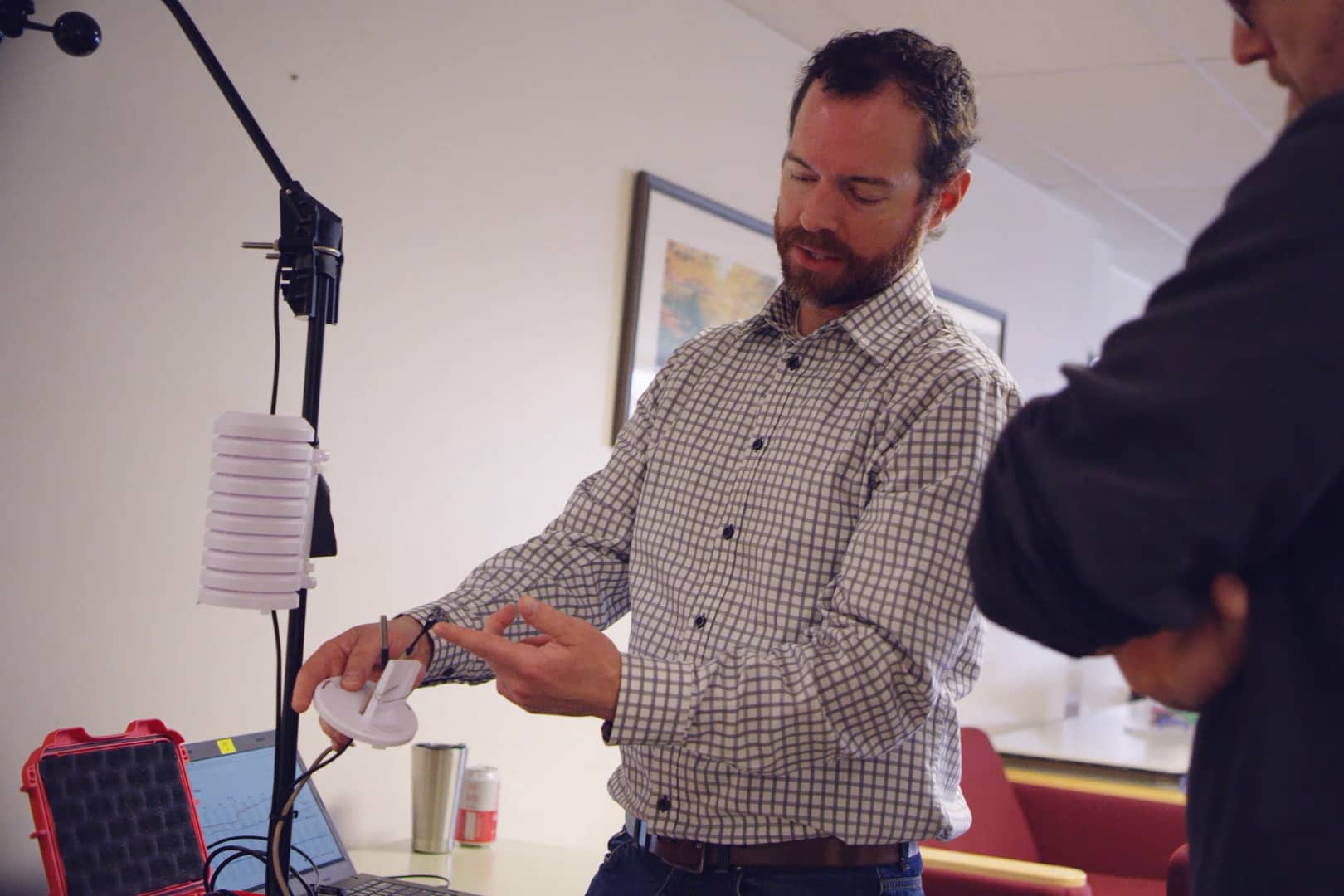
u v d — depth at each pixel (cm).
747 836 119
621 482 142
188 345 175
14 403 155
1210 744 61
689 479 133
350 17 196
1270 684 57
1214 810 60
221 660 181
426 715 215
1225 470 52
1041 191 423
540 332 235
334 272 120
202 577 111
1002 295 401
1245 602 58
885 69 127
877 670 106
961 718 379
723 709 102
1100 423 56
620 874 129
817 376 130
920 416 119
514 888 186
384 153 203
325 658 112
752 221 287
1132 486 54
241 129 180
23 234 155
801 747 105
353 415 200
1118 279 554
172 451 174
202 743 168
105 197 164
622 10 250
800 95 136
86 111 161
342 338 198
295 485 112
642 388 257
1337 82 59
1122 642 60
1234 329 53
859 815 118
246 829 167
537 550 136
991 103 339
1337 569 56
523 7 228
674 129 266
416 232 209
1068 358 446
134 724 152
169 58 171
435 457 215
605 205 249
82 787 140
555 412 239
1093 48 295
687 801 121
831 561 121
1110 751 372
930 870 230
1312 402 52
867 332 127
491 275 224
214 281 178
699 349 143
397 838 211
